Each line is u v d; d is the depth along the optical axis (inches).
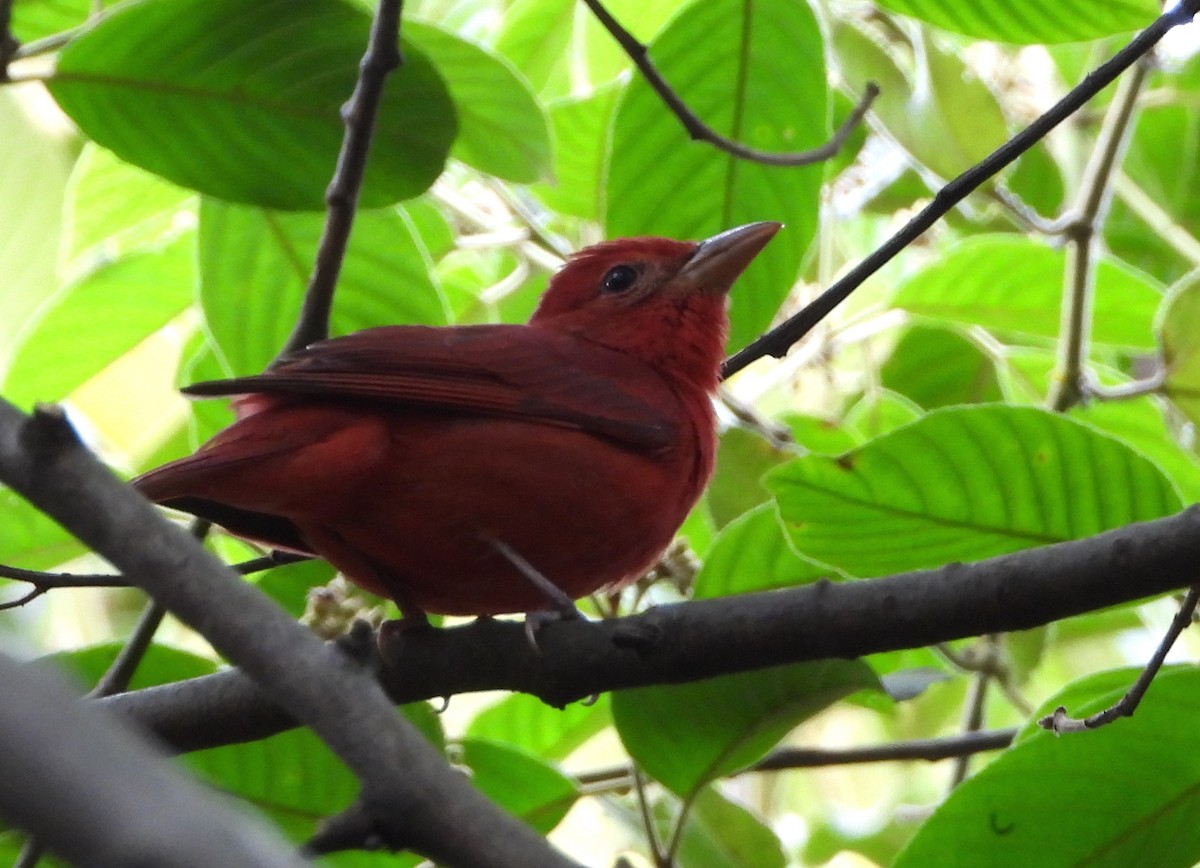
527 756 414.0
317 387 366.0
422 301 455.8
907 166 560.4
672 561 434.3
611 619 336.2
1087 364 523.8
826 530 383.2
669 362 430.6
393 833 215.8
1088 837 353.1
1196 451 493.4
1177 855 353.4
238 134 396.5
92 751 142.0
